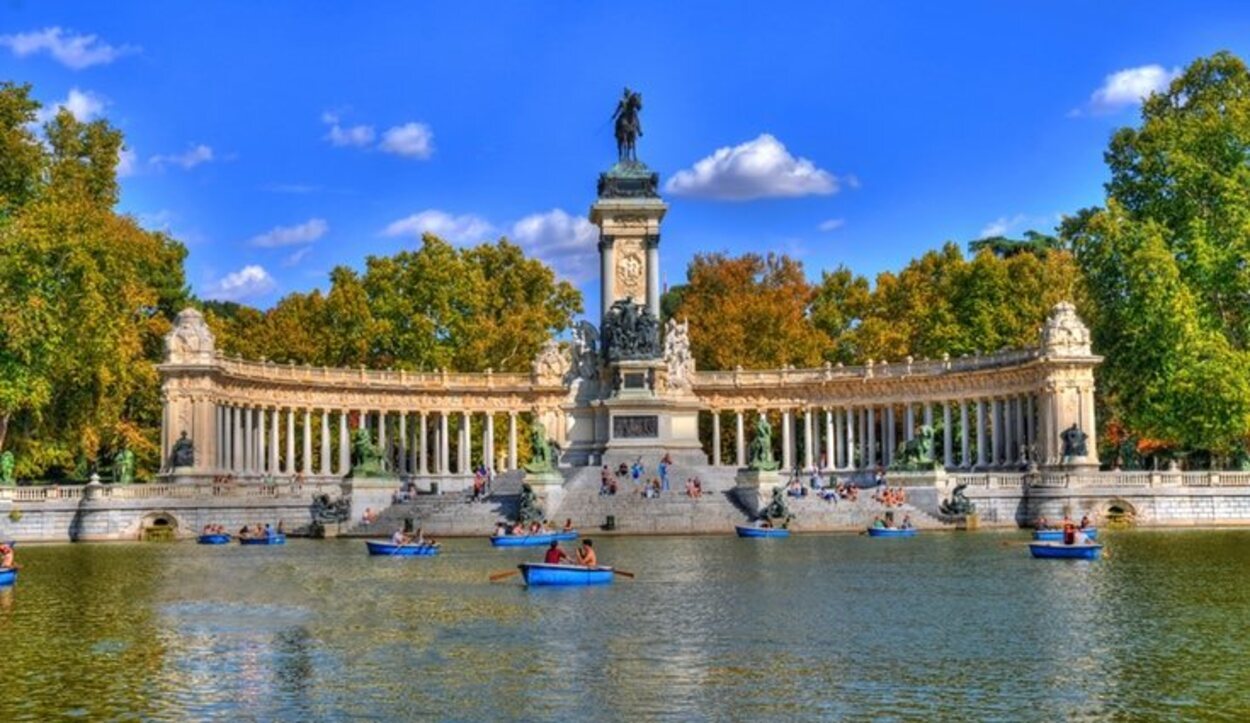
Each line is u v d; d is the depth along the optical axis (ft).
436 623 149.59
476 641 137.08
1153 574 196.13
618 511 314.14
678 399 382.01
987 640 135.44
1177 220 364.38
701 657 126.93
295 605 166.91
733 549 252.01
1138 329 347.36
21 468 343.46
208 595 178.91
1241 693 109.81
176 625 150.20
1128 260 346.33
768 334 502.38
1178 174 353.72
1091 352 386.32
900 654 127.85
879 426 563.48
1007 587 180.24
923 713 103.86
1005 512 335.06
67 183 392.06
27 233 312.29
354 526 319.27
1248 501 329.72
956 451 505.25
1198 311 341.82
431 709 106.63
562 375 464.65
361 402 447.83
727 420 528.63
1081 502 328.29
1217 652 127.85
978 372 412.77
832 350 513.04
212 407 386.52
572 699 109.50
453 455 531.09
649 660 125.70
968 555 233.76
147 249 420.77
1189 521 328.08
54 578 203.51
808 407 461.78
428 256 500.74
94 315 330.54
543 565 186.19
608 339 380.78
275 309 517.96
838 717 102.78
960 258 499.92
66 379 349.20
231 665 125.29
